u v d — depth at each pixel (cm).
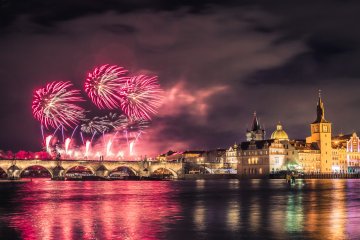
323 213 6594
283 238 4534
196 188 15788
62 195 11694
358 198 9675
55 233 4947
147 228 5241
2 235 4841
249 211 6938
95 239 4581
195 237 4647
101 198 10369
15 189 15700
